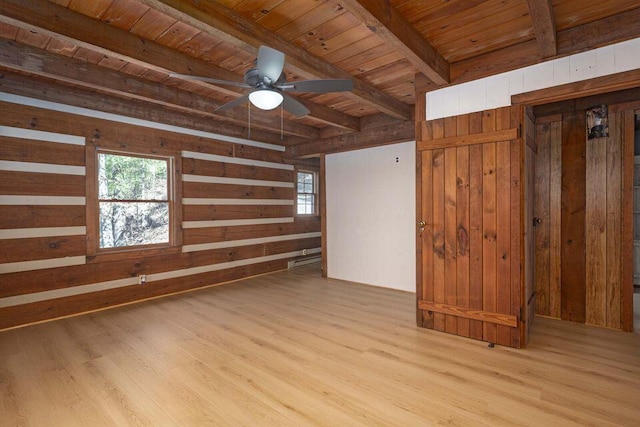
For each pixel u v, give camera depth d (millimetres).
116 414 1952
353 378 2338
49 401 2076
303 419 1901
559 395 2102
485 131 2910
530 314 3227
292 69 2826
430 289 3238
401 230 4785
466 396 2105
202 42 2785
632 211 3139
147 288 4332
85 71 3113
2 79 3262
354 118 5020
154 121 4383
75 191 3730
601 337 3016
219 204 5148
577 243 3408
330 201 5656
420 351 2756
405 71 3322
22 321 3375
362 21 2133
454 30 2582
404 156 4746
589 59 2518
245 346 2869
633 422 1841
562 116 3455
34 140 3463
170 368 2488
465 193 3018
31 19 2133
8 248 3312
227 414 1950
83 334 3146
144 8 2305
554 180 3510
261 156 5797
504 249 2822
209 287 4953
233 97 4105
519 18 2428
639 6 2318
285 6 2254
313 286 5043
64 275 3654
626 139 3146
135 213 4324
